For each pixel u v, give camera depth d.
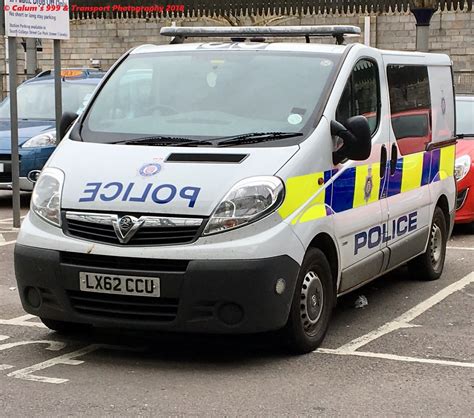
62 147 5.75
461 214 10.22
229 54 6.25
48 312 5.33
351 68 6.05
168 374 5.13
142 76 6.23
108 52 32.31
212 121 5.73
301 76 5.94
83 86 13.71
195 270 4.91
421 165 7.34
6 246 9.46
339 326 6.29
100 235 5.11
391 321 6.46
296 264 5.17
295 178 5.25
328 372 5.18
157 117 5.88
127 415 4.45
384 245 6.57
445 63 8.20
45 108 13.32
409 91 7.13
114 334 6.00
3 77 32.53
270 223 5.05
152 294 4.98
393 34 29.09
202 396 4.74
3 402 4.63
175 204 5.01
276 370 5.21
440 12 29.05
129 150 5.50
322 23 29.31
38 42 30.67
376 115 6.44
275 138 5.48
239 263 4.91
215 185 5.07
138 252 4.98
